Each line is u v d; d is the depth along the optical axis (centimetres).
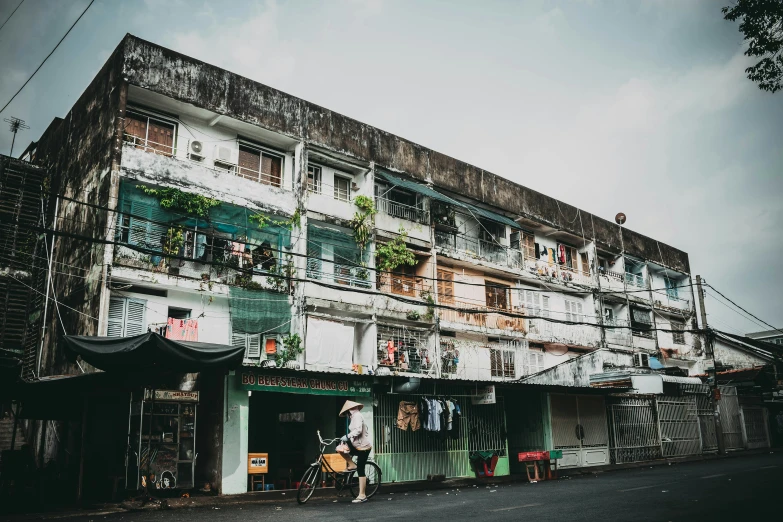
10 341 1875
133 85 1845
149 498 1148
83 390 1278
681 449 2595
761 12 1027
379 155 2492
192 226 1928
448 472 1823
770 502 941
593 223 3484
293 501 1226
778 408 3438
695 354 4016
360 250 2359
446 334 2653
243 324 1956
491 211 2962
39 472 1195
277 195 2142
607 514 866
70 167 2128
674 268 4056
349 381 1650
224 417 1398
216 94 2028
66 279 1959
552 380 2677
